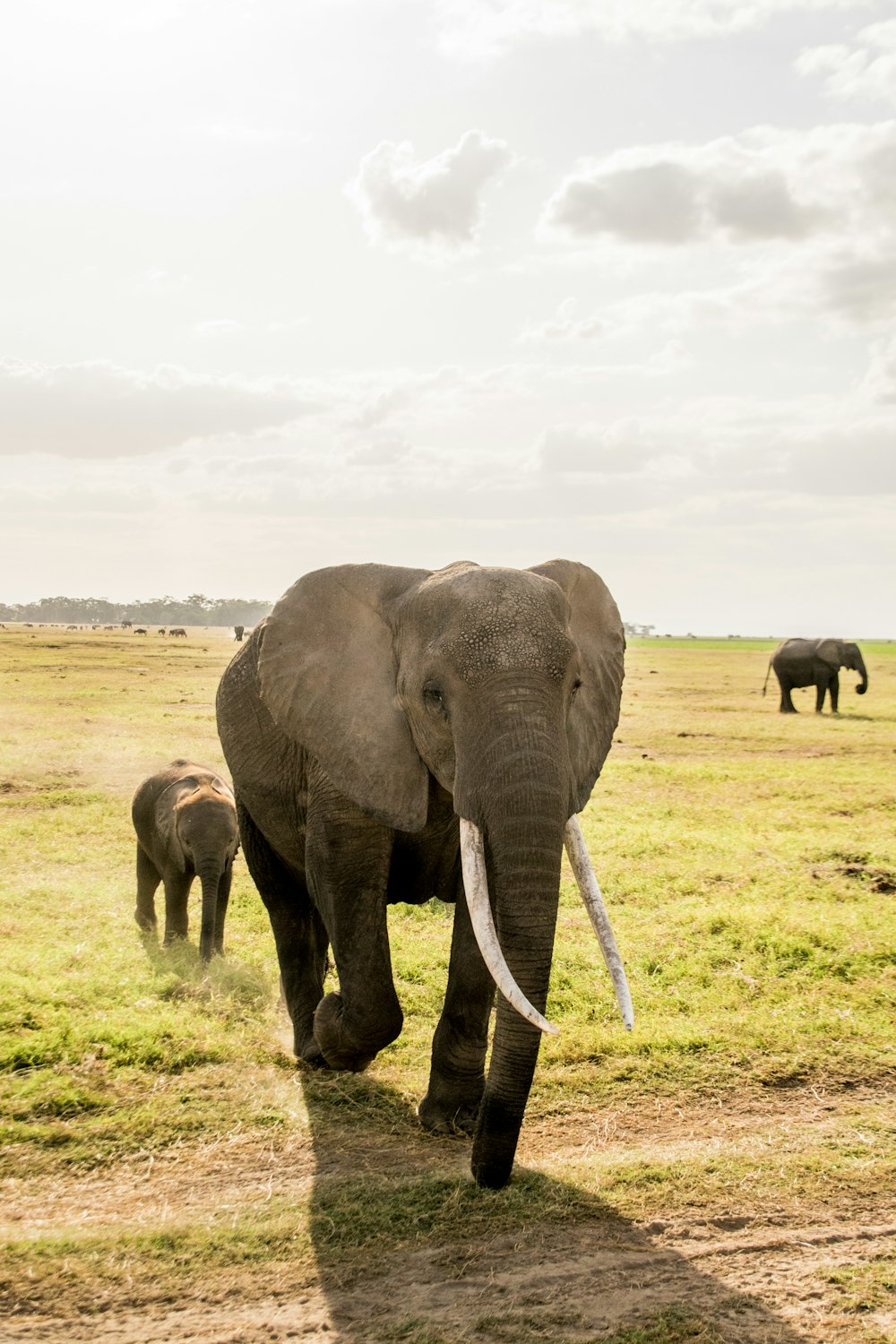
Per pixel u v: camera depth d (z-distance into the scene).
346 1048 5.47
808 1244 4.59
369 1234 4.61
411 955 8.66
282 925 7.14
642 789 17.33
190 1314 4.06
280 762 6.62
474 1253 4.47
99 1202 4.88
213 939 8.36
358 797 5.27
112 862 12.02
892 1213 4.85
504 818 4.33
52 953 8.26
